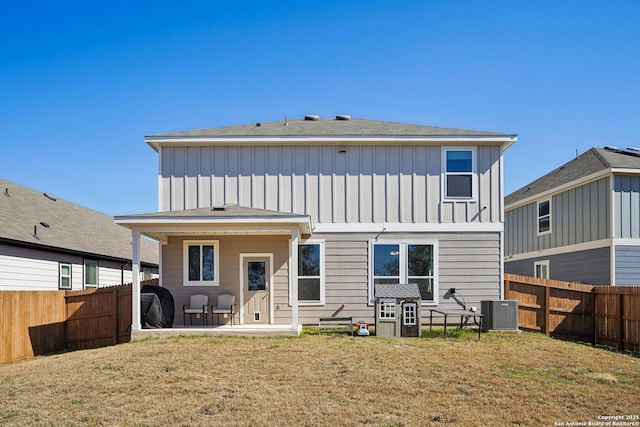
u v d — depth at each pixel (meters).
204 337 13.12
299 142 15.44
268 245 15.34
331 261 15.30
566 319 14.94
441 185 15.52
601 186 17.64
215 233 14.99
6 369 10.95
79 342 15.29
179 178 15.52
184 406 7.55
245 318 15.19
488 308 14.42
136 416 7.18
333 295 15.22
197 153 15.59
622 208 17.14
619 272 16.84
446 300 15.21
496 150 15.65
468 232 15.40
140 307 13.64
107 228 24.72
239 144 15.53
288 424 6.80
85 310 15.30
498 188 15.54
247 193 15.46
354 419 6.95
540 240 21.61
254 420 6.94
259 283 15.30
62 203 23.67
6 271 15.38
